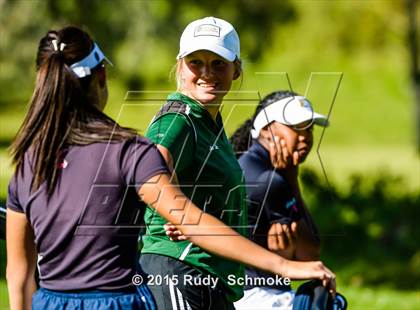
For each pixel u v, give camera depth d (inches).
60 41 387.2
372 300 1027.3
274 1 1959.9
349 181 1446.9
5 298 940.0
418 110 2458.2
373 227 1323.8
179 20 1904.5
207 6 1911.9
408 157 2645.2
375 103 3703.3
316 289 379.9
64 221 377.7
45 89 383.6
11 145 387.2
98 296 376.2
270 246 546.6
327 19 3427.7
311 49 3572.8
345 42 3518.7
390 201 1378.0
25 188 385.4
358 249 1310.3
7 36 1788.9
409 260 1277.1
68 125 381.1
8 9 1768.0
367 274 1227.9
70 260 377.7
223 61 472.7
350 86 3799.2
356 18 3388.3
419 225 1328.7
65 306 377.1
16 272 394.6
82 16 1748.3
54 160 379.2
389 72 3821.4
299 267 371.9
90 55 389.7
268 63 3435.0
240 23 1924.2
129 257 381.7
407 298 1053.8
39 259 383.9
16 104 2434.8
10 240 394.0
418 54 2586.1
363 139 3366.1
